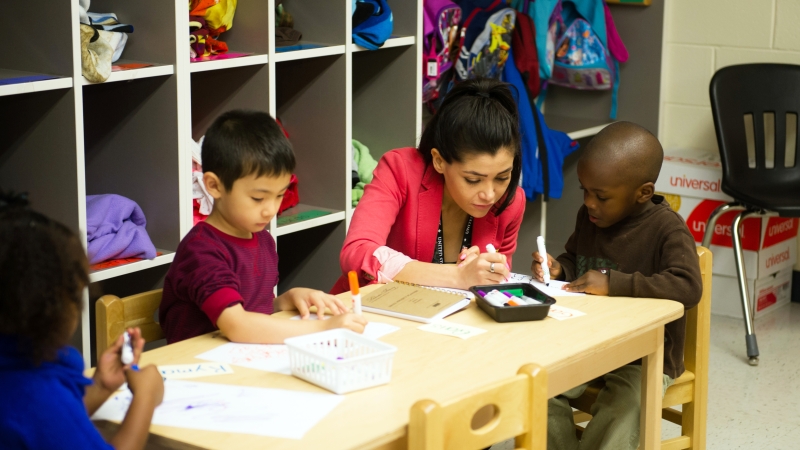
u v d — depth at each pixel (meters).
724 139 3.21
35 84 1.97
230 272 1.49
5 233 0.97
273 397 1.21
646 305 1.68
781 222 3.51
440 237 1.98
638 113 3.89
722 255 3.46
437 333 1.49
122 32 2.22
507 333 1.50
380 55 3.02
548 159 3.35
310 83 2.81
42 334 0.98
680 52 3.78
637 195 1.90
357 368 1.23
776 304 3.59
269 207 1.52
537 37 3.38
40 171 2.16
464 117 1.71
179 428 1.11
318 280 2.97
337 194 2.84
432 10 3.05
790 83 3.31
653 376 1.66
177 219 2.36
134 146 2.39
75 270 1.01
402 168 1.92
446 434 1.11
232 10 2.47
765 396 2.78
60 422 1.00
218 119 1.53
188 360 1.35
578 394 1.91
